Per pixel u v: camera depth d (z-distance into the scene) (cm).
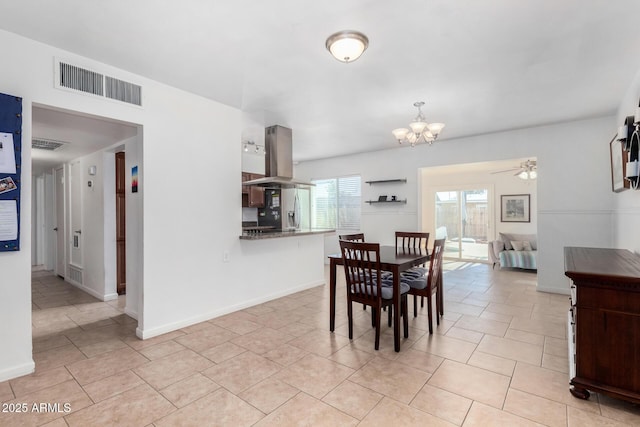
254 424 181
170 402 202
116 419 186
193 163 341
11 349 230
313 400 203
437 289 347
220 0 189
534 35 232
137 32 224
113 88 277
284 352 273
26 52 231
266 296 428
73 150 450
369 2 192
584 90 338
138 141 309
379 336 282
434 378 229
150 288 307
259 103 373
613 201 422
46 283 540
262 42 238
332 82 313
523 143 493
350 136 539
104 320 356
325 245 768
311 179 787
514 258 639
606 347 195
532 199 710
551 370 239
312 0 190
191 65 275
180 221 330
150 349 280
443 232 834
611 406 195
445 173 820
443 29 223
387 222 654
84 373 238
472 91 339
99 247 446
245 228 614
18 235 228
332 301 323
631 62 275
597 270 205
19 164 227
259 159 704
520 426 178
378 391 213
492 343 289
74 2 190
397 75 298
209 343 293
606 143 432
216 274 365
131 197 363
